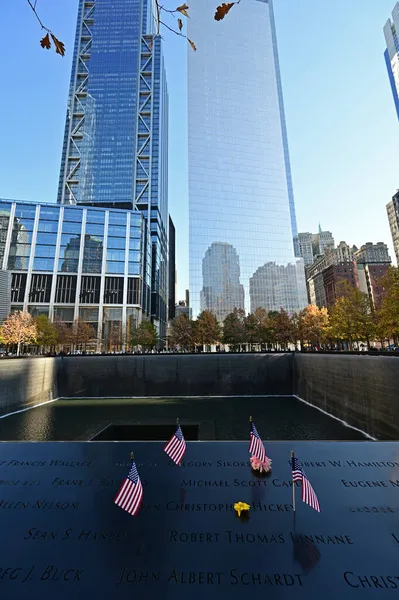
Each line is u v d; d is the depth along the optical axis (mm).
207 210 98312
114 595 3359
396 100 123188
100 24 125312
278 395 34719
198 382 35375
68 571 3658
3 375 25578
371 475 5543
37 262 79188
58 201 109188
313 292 152250
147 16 131125
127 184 110812
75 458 6246
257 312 67000
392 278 29641
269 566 3682
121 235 86688
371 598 3268
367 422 19500
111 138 114688
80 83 120625
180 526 4363
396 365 16656
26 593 3398
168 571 3635
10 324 51156
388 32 123750
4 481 5520
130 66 121125
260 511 4648
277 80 118062
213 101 107500
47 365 32688
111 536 4199
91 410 27297
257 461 5719
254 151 106938
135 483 4582
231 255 97062
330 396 25156
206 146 102938
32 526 4418
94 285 81688
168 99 160375
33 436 19594
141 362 35938
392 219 121312
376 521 4414
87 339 67000
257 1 123188
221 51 113312
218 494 5090
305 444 6660
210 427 18656
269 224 102375
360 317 40125
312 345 74750
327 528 4289
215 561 3756
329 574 3562
